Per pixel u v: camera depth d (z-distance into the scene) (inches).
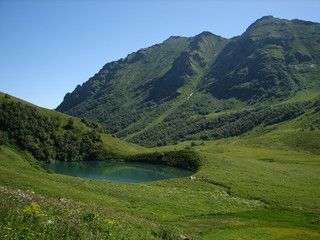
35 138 6225.4
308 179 3668.8
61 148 6678.2
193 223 1684.3
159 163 6018.7
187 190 2952.8
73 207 1050.7
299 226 1729.8
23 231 609.9
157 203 2202.3
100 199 1904.5
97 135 7677.2
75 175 4741.6
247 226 1636.3
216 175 3801.7
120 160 6717.5
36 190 1620.3
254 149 7352.4
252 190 3002.0
